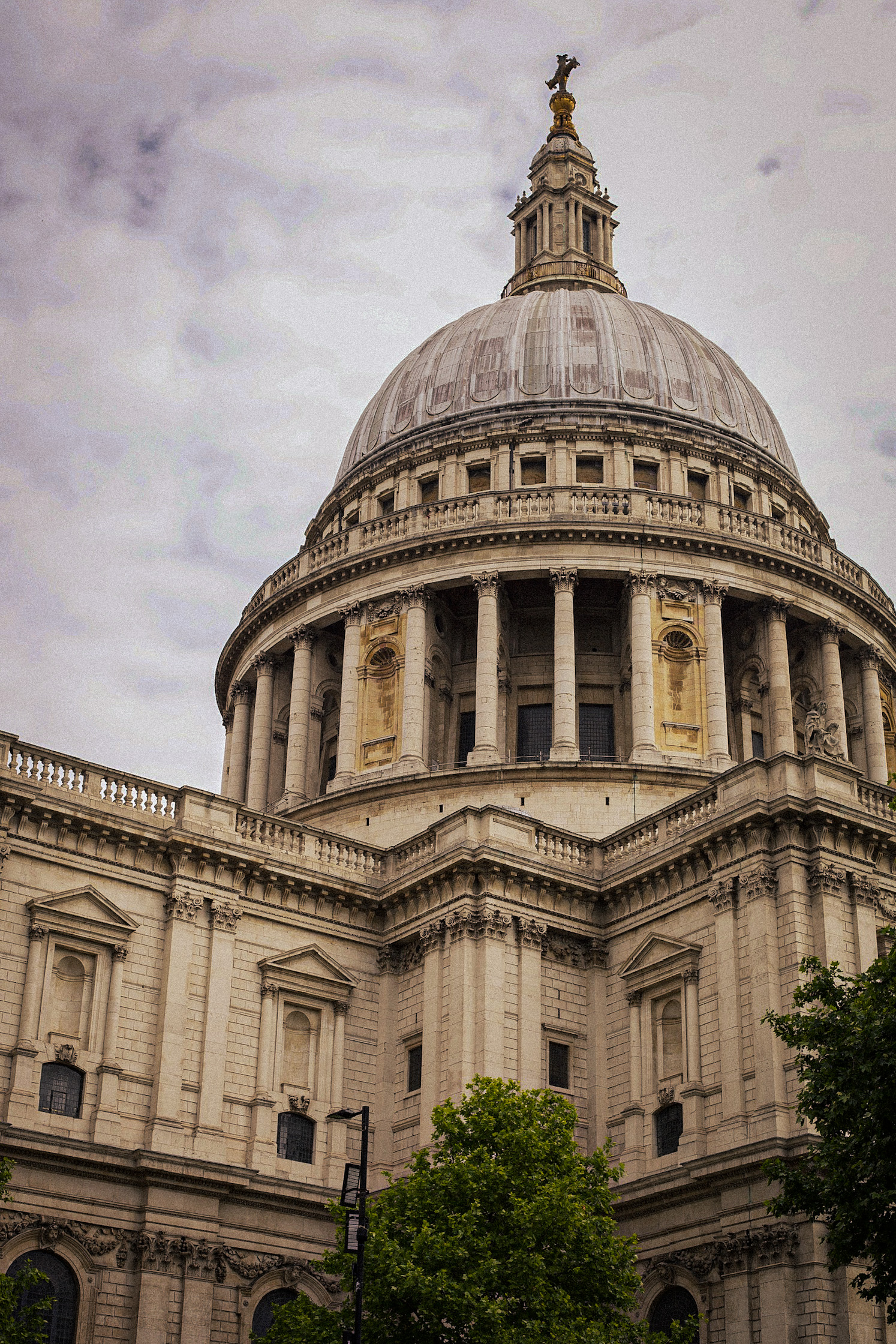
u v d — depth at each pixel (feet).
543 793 241.14
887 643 287.48
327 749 277.03
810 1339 157.07
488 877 194.80
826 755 194.39
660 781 242.37
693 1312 171.53
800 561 269.44
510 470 283.18
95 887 184.96
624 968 196.65
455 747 265.34
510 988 192.44
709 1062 181.06
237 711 293.84
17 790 179.83
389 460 297.74
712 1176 170.60
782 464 306.55
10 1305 141.90
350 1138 193.47
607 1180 156.87
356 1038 199.41
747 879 181.27
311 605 279.69
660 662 257.96
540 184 347.56
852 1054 131.75
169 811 194.49
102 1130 175.83
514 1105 156.35
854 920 177.78
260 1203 183.21
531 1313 141.59
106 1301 170.09
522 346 301.22
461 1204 147.95
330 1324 146.00
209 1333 174.09
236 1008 190.60
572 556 261.65
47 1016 177.06
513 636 270.87
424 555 267.18
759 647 268.41
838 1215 130.00
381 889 205.87
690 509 269.23
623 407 291.17
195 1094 183.01
